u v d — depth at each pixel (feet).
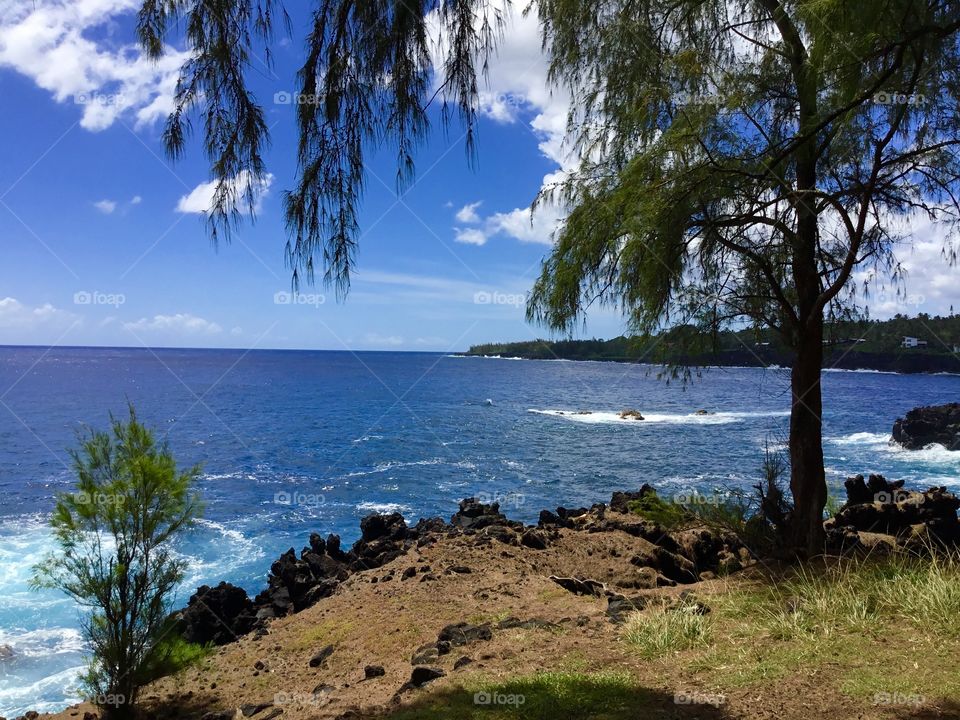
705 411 209.05
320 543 47.09
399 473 106.63
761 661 18.74
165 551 27.61
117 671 25.96
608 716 16.01
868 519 37.81
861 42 17.22
